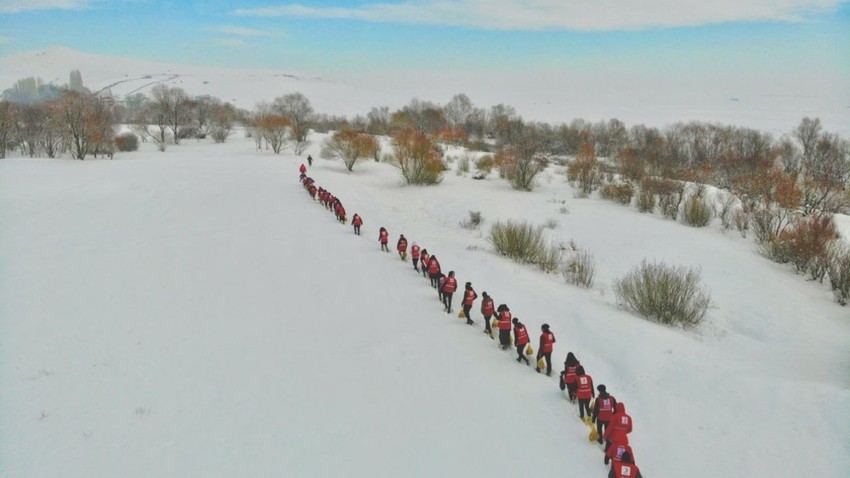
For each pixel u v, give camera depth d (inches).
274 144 2810.0
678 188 1469.0
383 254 946.7
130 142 2992.1
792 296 829.8
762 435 409.7
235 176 1798.7
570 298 747.4
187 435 393.4
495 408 456.4
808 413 424.2
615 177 1980.8
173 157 2503.7
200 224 1103.6
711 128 3324.3
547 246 1128.2
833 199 1498.5
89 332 564.7
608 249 1099.9
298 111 4099.4
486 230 1284.4
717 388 477.1
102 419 406.3
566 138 3577.8
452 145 3240.7
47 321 588.1
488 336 612.4
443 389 484.7
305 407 443.2
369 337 591.8
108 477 341.4
